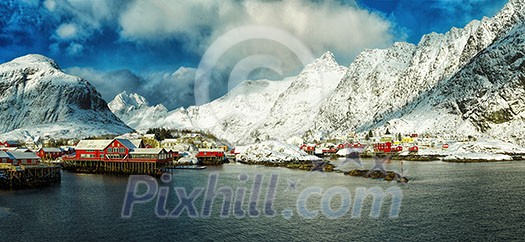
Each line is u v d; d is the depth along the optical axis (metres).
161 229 46.41
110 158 116.62
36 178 82.12
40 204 60.41
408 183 80.75
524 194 65.75
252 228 46.78
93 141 122.44
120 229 46.44
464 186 75.62
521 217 50.00
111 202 61.84
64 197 66.44
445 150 187.38
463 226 46.41
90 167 113.50
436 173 100.69
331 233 44.53
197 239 42.75
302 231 45.44
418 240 41.59
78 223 48.97
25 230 45.91
